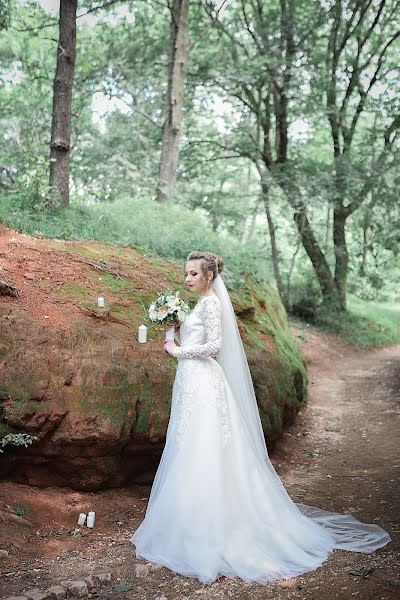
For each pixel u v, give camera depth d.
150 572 4.11
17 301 5.78
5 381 5.11
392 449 7.72
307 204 16.52
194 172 20.22
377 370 14.19
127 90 19.98
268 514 4.48
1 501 4.84
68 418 5.17
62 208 9.65
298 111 18.83
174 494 4.36
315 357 15.27
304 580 3.96
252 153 19.81
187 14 14.79
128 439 5.45
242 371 4.89
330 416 9.82
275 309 10.18
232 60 17.25
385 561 4.18
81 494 5.35
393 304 29.25
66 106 10.10
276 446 7.74
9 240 7.11
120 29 19.61
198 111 20.77
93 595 3.81
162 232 9.73
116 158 19.88
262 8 18.53
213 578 3.96
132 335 6.07
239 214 18.44
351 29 20.20
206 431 4.45
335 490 6.19
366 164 17.20
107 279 6.80
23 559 4.26
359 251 21.36
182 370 4.64
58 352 5.43
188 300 7.21
